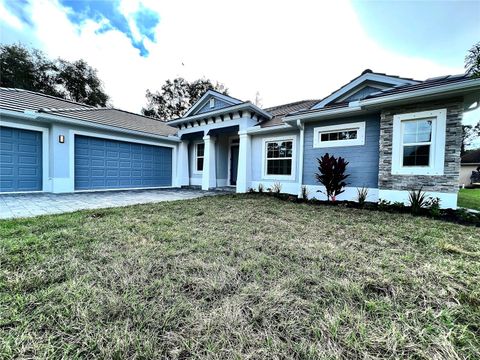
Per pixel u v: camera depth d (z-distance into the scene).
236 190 10.02
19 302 1.64
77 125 8.80
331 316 1.56
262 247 2.88
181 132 12.52
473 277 2.11
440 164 5.21
